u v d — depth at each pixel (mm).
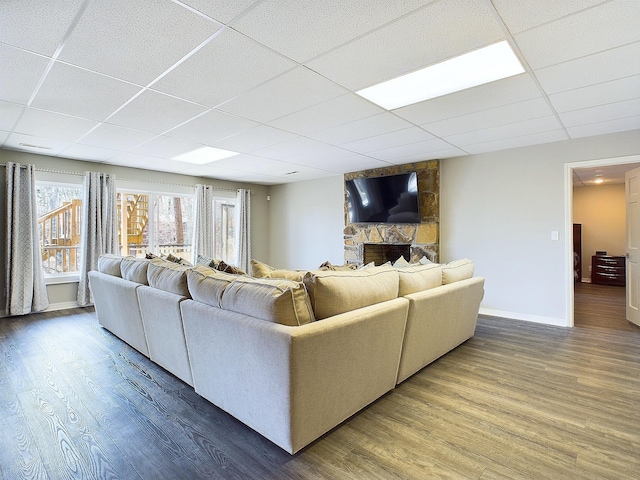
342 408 1961
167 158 4918
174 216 6828
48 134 3701
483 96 2736
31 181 4516
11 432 1940
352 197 5934
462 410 2166
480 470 1620
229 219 7355
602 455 1729
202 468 1646
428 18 1729
